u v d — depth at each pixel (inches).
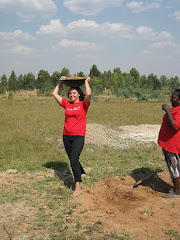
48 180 241.8
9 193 213.3
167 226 165.6
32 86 2212.1
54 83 2089.1
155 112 800.9
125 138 448.8
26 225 168.1
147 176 242.2
